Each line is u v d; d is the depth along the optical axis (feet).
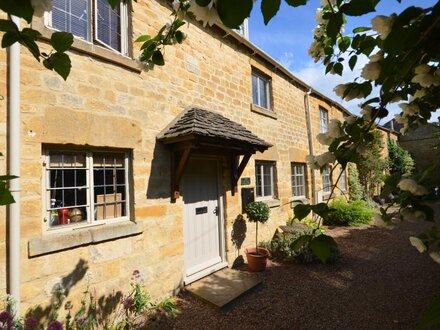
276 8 2.34
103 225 11.07
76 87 10.39
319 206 3.34
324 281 15.15
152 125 13.07
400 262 18.10
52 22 10.48
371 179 43.16
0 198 2.72
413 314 11.54
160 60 5.57
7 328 6.40
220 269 16.38
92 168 11.01
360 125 4.07
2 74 8.76
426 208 4.78
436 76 3.73
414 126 5.34
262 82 23.17
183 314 11.75
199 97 15.94
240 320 11.28
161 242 12.99
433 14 2.73
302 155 27.14
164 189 13.35
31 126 9.17
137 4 12.86
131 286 11.50
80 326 8.82
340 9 3.10
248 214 18.28
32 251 8.75
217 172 17.26
